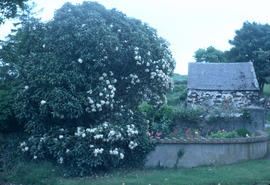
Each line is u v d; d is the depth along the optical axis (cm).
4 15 906
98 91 704
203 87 1981
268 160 869
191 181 648
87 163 672
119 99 828
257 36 3070
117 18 793
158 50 824
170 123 1183
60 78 667
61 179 675
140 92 870
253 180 648
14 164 739
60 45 713
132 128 745
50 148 696
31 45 787
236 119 1225
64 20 734
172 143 804
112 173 731
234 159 838
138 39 767
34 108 730
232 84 1978
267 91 3098
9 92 836
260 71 2791
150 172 750
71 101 664
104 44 700
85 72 721
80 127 707
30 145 740
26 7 1046
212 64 2217
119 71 801
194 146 812
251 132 1211
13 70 895
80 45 715
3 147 802
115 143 730
